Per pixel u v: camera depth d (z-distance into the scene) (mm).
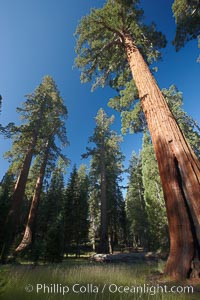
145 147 20359
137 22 10734
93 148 24188
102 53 11641
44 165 18078
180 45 11258
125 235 34875
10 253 9227
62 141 20328
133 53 9125
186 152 5266
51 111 19438
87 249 34188
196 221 4410
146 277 4566
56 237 11031
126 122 12641
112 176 27375
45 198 26953
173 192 4914
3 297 2691
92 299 2914
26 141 17312
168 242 16812
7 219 8719
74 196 26016
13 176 19469
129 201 30922
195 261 4137
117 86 12648
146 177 19625
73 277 4340
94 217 34656
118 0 9859
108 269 5645
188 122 16344
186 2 9906
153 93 7047
